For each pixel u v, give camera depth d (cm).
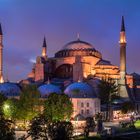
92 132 12644
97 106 19138
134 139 11106
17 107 14925
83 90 19200
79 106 18488
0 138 7112
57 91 19888
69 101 15225
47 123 8188
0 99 14688
